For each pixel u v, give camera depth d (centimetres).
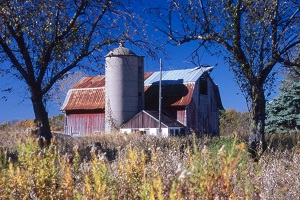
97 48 1583
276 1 1344
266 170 419
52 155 346
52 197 305
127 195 306
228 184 270
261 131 1347
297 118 2586
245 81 1395
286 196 364
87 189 278
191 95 4175
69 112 4500
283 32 1388
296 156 554
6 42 1473
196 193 264
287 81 2645
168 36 1520
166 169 346
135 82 4141
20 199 301
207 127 4325
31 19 1459
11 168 311
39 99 1512
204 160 286
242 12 1382
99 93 4419
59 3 1477
